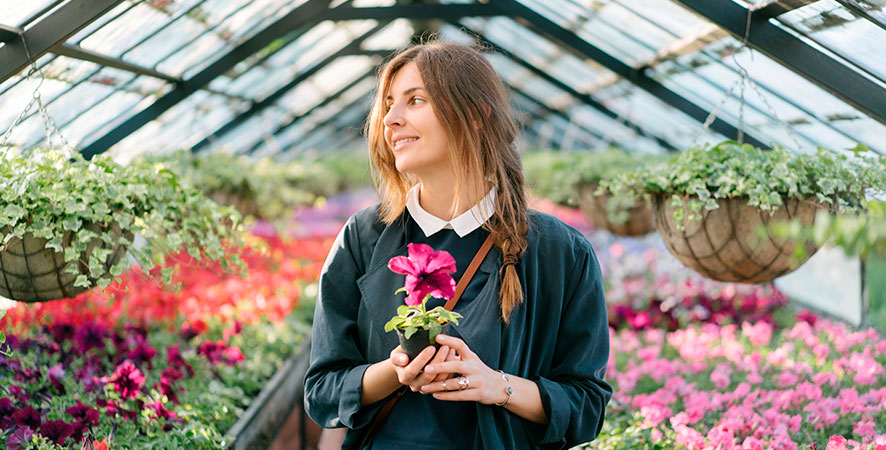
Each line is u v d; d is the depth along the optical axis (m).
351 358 1.57
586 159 5.60
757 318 5.36
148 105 5.14
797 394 2.92
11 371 2.93
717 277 2.66
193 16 4.24
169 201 2.61
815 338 3.93
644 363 3.73
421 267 1.36
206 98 5.91
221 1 4.29
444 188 1.58
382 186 1.69
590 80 6.73
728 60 3.87
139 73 4.46
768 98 3.88
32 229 2.20
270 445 3.93
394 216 1.61
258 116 7.57
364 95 10.24
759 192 2.37
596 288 1.60
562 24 5.54
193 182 4.84
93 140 4.98
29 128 3.96
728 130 4.96
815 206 2.49
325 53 7.34
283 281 5.60
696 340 3.96
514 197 1.57
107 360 3.65
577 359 1.56
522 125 1.77
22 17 2.88
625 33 4.75
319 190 8.46
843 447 2.26
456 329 1.49
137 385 2.75
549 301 1.57
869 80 2.99
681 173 2.61
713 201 2.46
